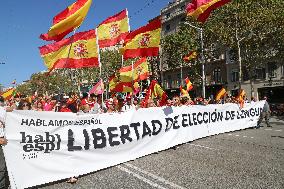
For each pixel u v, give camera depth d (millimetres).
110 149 7984
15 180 6164
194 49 36688
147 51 11383
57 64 8969
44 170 6586
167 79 55156
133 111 8867
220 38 29688
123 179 6824
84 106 9773
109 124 8062
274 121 21422
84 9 8234
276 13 26203
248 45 29875
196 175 6863
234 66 41906
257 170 7156
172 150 9922
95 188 6301
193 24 34125
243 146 10297
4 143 6066
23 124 6375
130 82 13398
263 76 38406
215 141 11484
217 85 44844
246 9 27016
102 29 11375
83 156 7328
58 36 8258
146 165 7980
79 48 10289
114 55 44031
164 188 6086
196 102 19672
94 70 44188
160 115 9797
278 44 29016
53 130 6820
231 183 6238
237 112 14820
